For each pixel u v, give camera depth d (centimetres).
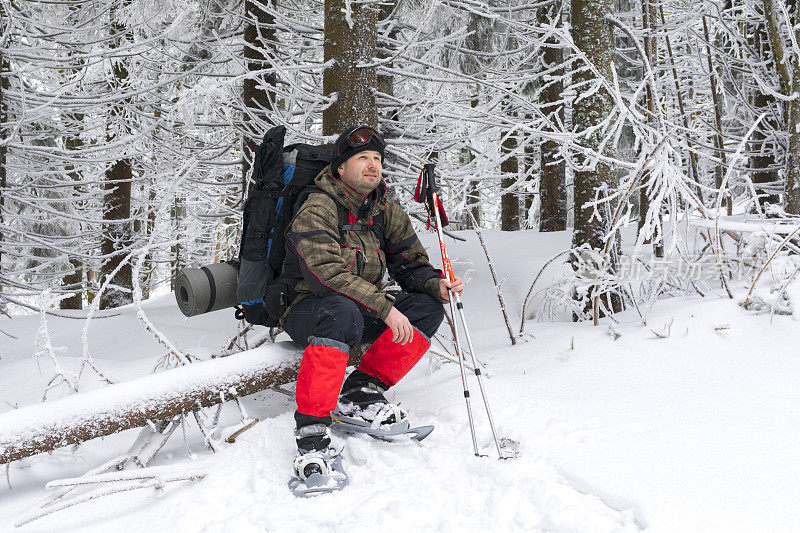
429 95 540
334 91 419
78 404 249
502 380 314
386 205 296
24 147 682
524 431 251
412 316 288
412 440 261
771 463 204
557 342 362
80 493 247
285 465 253
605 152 425
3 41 632
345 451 264
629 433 239
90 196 835
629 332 350
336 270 259
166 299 741
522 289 532
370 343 309
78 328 579
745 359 293
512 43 949
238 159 770
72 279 1212
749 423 235
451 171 615
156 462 275
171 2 760
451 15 783
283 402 331
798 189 392
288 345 311
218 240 1486
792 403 246
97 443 296
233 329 526
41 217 882
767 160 517
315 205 269
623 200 369
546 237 698
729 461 208
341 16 415
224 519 213
